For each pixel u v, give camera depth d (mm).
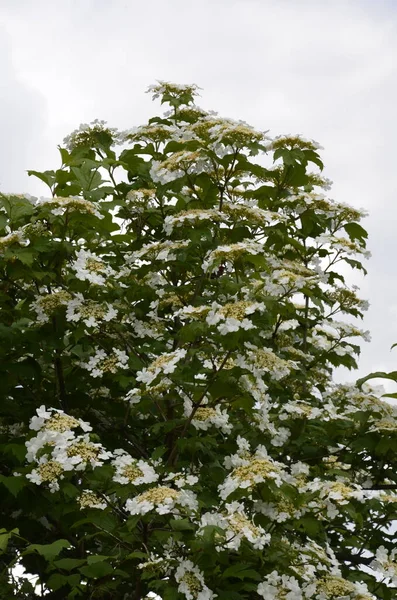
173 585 4816
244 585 4953
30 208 5684
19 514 6078
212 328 5012
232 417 6219
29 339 5809
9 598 5430
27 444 4629
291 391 7691
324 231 8219
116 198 7715
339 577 5191
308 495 5152
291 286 6074
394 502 6316
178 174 6492
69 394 6398
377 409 6105
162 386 5395
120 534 4973
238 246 5340
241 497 4945
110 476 4738
